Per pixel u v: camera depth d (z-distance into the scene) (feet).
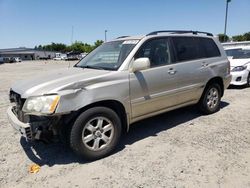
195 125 17.60
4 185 11.03
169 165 12.19
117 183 10.87
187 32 18.24
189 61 17.22
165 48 16.08
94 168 12.19
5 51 342.64
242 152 13.28
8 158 13.47
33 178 11.51
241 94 27.78
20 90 12.63
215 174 11.27
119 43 16.05
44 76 14.08
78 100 11.92
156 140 15.21
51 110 11.28
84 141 12.44
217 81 20.17
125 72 13.71
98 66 15.07
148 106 14.96
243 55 34.09
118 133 13.57
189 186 10.46
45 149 14.47
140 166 12.21
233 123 17.84
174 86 16.20
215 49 19.70
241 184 10.47
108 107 13.61
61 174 11.77
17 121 12.35
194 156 12.99
